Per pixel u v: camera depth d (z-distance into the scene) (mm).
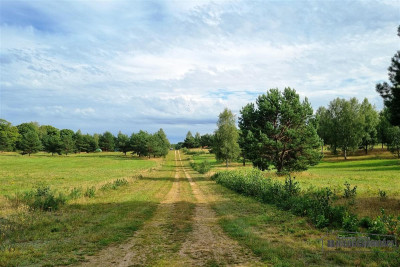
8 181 32938
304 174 37219
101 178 38875
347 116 73438
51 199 15906
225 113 64500
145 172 51562
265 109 37438
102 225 11938
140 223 12500
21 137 125188
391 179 30203
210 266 7117
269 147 36719
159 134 146625
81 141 143375
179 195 23203
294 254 7840
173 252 8359
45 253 8180
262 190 19734
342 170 47125
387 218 9719
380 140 75188
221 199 20359
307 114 38531
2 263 7258
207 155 124500
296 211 13852
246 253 8203
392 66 13930
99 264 7324
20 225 11391
